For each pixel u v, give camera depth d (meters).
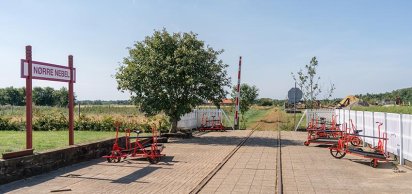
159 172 11.01
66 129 25.67
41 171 10.66
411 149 11.90
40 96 106.88
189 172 11.01
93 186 9.15
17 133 22.12
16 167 9.70
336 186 9.33
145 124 24.67
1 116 26.72
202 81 20.95
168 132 22.77
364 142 18.16
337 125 21.06
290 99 30.14
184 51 20.62
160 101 20.88
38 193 8.41
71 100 13.16
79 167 11.77
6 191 8.60
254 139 21.31
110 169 11.46
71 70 13.17
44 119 25.66
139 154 12.91
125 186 9.16
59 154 11.54
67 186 9.13
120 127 24.92
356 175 10.80
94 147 13.51
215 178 10.23
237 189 8.92
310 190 8.89
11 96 118.56
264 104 130.88
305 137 22.66
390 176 10.65
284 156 14.62
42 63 11.55
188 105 21.08
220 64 22.27
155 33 21.66
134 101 21.27
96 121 25.64
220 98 22.27
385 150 13.18
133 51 21.56
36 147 14.69
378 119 15.72
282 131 27.45
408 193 8.59
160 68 20.91
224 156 14.32
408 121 12.13
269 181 9.84
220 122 28.16
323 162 13.14
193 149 16.53
